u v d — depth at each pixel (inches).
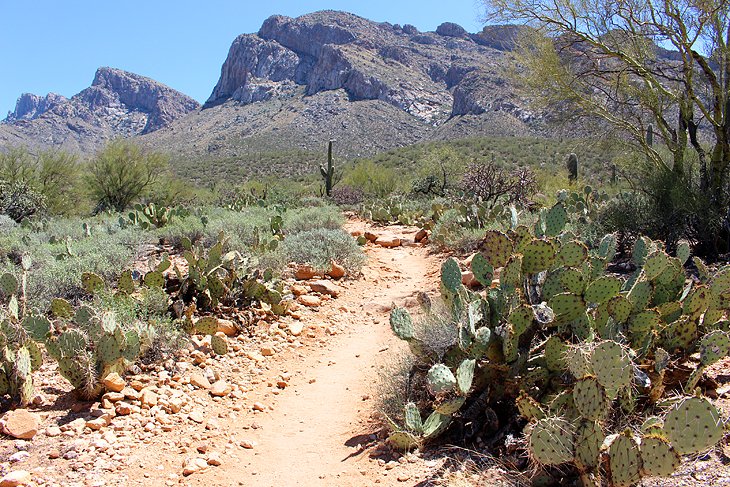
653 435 103.9
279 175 2689.5
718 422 98.2
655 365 147.2
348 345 259.4
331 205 941.2
